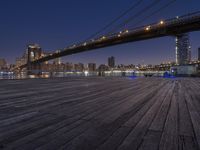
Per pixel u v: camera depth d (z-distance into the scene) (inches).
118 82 412.2
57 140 75.1
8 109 128.1
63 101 161.5
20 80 466.3
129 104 150.3
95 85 326.6
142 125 95.3
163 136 80.7
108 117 110.2
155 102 159.6
